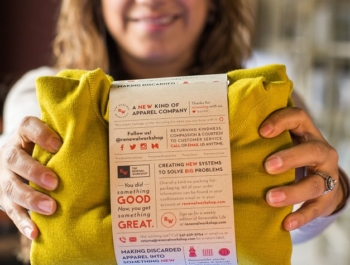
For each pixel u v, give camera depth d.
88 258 0.44
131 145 0.44
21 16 1.90
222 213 0.43
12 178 0.49
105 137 0.46
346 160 1.52
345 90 1.65
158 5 0.75
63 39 0.98
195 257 0.44
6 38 1.91
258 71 0.49
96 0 0.91
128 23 0.78
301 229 0.66
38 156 0.48
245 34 1.00
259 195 0.45
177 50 0.80
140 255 0.44
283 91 0.47
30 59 1.93
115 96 0.46
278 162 0.45
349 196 0.62
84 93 0.46
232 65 0.94
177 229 0.43
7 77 1.85
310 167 0.53
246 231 0.44
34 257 0.46
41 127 0.47
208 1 0.88
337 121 1.65
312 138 0.51
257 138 0.46
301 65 1.82
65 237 0.45
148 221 0.43
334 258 1.69
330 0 1.70
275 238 0.45
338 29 1.69
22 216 0.49
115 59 0.92
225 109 0.44
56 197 0.45
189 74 0.91
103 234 0.44
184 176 0.44
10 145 0.52
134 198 0.44
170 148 0.44
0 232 1.45
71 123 0.46
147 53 0.79
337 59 1.68
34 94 0.84
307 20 1.76
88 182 0.45
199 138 0.44
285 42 2.09
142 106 0.45
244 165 0.45
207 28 0.93
